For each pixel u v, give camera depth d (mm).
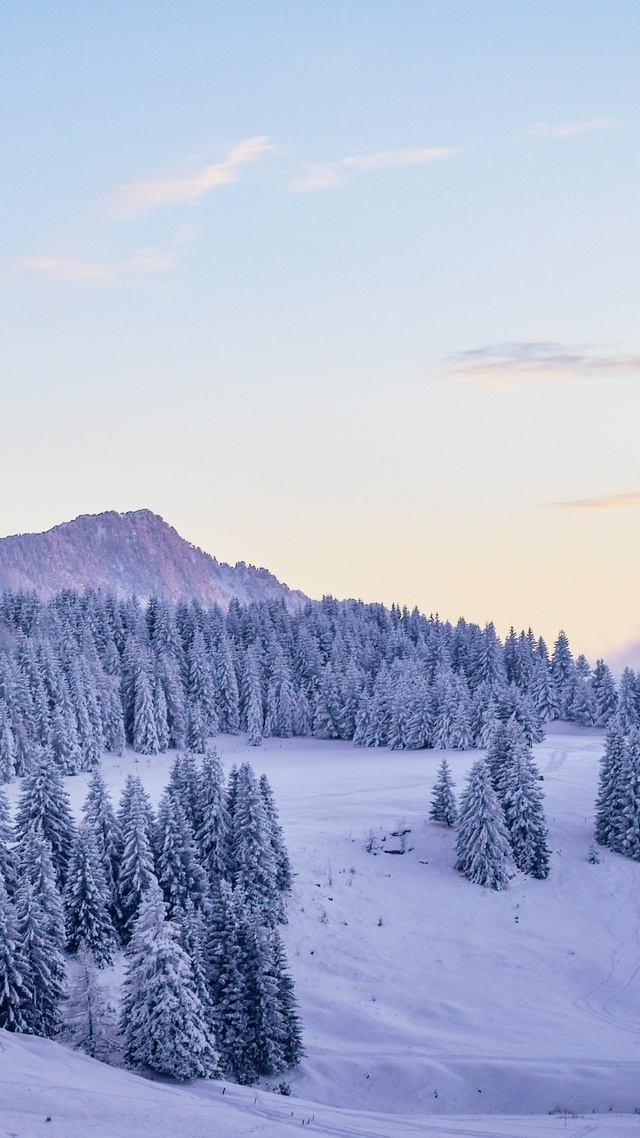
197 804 61312
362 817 81688
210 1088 33844
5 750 104625
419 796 89688
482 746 118188
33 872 46312
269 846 59406
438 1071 41781
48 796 55750
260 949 41156
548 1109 38844
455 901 66000
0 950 37719
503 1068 42188
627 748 78250
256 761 117750
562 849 76688
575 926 64000
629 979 56156
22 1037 33000
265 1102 32375
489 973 55781
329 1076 41219
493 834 69688
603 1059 43781
